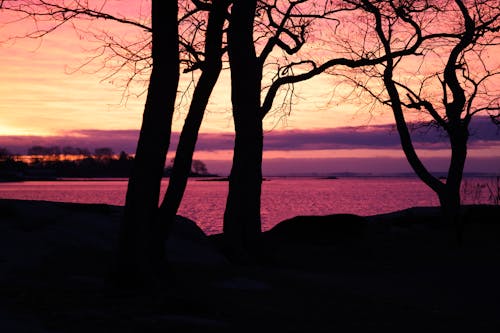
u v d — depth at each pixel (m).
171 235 26.73
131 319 12.70
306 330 13.16
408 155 41.12
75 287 15.78
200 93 19.61
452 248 32.44
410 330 13.85
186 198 151.25
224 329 12.60
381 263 27.66
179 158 19.23
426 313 16.11
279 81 28.27
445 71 39.69
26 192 175.25
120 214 27.94
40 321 11.98
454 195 40.38
